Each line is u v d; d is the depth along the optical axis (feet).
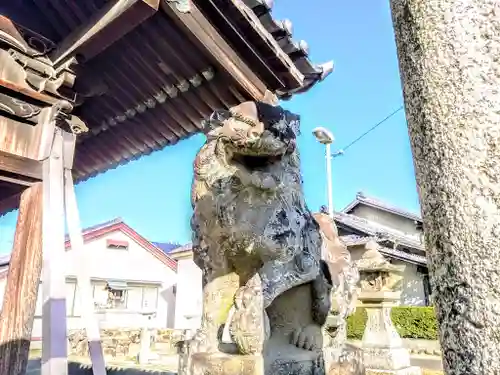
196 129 9.11
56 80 6.75
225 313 7.93
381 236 40.29
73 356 22.95
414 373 16.99
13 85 6.29
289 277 7.82
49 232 6.02
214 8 5.84
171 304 47.85
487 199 2.03
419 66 2.46
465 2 2.34
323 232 10.75
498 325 1.88
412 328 30.12
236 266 8.09
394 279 17.58
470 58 2.25
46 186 6.28
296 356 7.48
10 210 8.49
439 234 2.20
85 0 6.29
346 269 10.13
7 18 6.55
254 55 6.48
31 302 5.98
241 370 6.55
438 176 2.25
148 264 47.75
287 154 7.53
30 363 18.19
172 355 26.94
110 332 27.81
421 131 2.40
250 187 7.47
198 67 6.84
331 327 9.22
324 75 7.72
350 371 8.80
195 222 8.34
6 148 6.27
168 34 6.35
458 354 2.01
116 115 9.01
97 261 44.04
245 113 6.79
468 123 2.17
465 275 2.03
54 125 6.62
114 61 7.34
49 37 7.44
